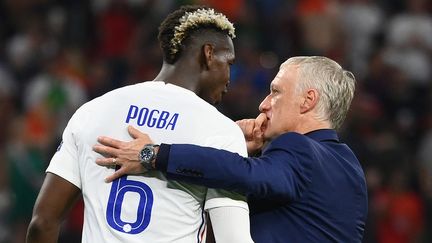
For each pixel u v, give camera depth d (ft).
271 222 41.78
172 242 39.70
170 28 41.73
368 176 99.19
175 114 40.57
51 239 41.37
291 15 126.41
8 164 96.89
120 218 39.93
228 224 39.88
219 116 40.93
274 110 44.04
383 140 106.22
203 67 41.65
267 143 44.62
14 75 119.75
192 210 40.29
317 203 41.86
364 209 43.91
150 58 116.16
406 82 122.93
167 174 39.42
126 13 128.06
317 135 43.60
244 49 115.14
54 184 41.29
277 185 39.93
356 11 134.00
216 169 39.06
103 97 41.83
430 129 116.67
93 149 40.75
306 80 43.75
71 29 126.52
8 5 127.85
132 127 40.52
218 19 41.88
